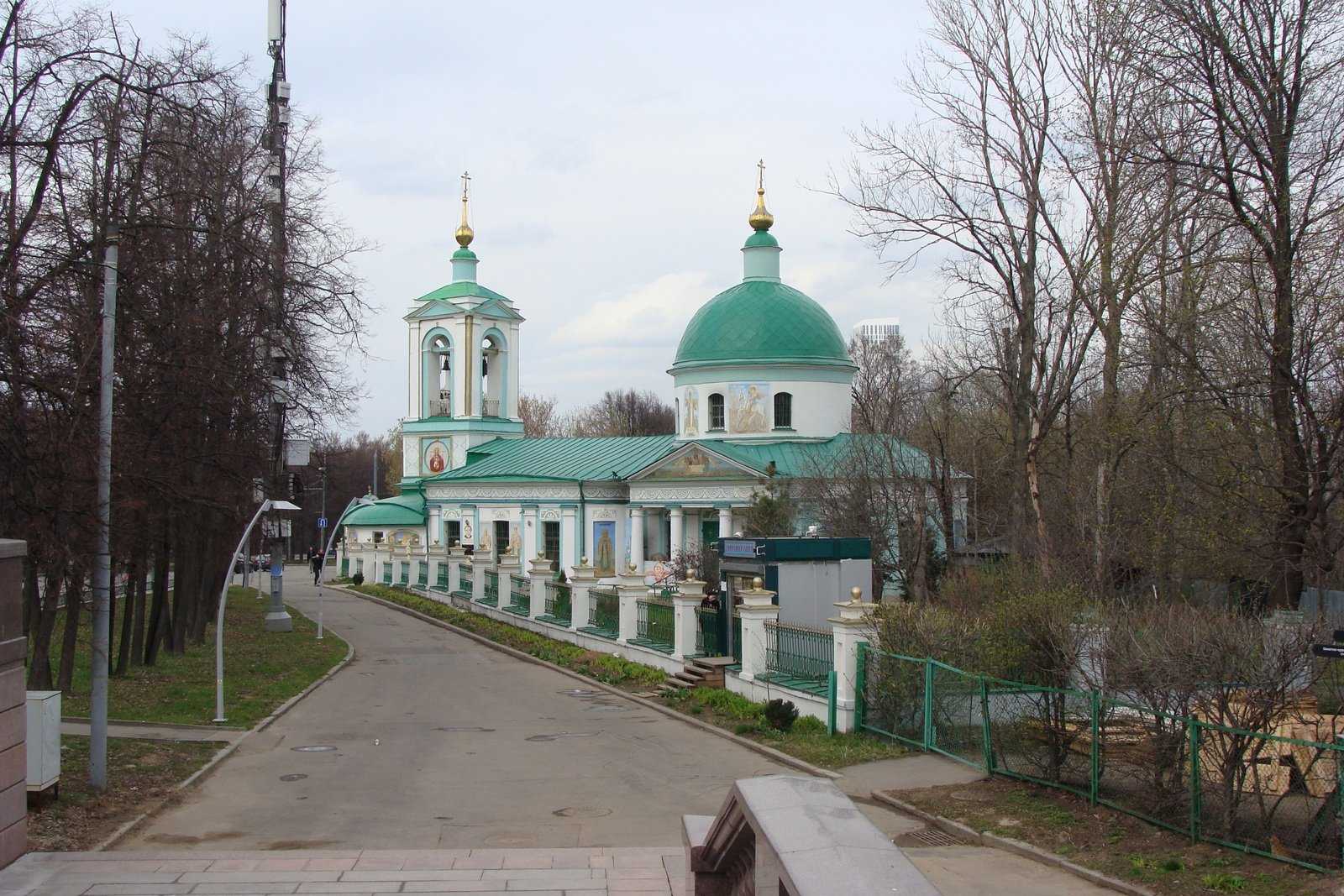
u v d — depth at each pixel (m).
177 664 32.25
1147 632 14.36
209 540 35.34
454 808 16.52
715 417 54.22
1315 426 20.67
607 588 38.38
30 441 18.34
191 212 26.56
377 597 61.84
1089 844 13.45
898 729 20.27
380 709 26.45
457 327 69.12
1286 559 20.91
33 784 14.73
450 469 68.19
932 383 61.59
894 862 4.76
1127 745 14.73
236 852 13.35
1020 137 27.91
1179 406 23.59
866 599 27.39
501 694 28.80
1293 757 12.35
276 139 32.59
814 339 53.41
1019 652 17.16
